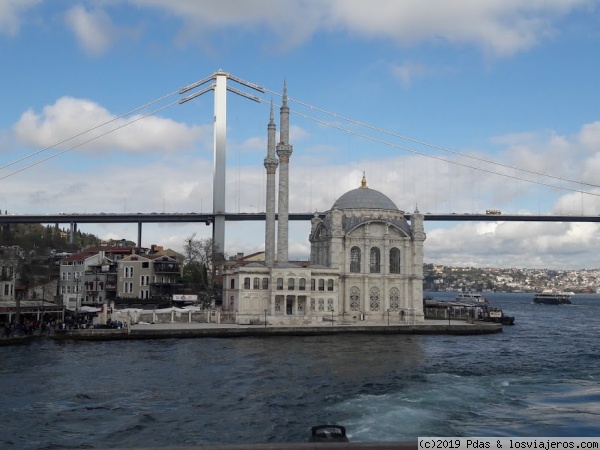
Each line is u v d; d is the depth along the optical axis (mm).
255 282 142000
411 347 109562
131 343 110125
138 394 66062
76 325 119000
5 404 61188
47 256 187750
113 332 114750
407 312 152125
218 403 61969
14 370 79250
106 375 76688
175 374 77875
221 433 51594
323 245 160875
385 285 154000
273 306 140000
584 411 57594
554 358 96750
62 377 74938
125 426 53688
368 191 162125
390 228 156750
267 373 78875
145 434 51438
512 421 53688
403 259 156125
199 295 174250
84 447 47938
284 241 154750
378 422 53531
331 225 153250
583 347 114938
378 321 151000
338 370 81438
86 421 55312
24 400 62875
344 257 153500
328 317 145125
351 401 61906
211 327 125375
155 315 133000
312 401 62406
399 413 56469
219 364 86188
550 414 56375
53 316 127688
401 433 50375
